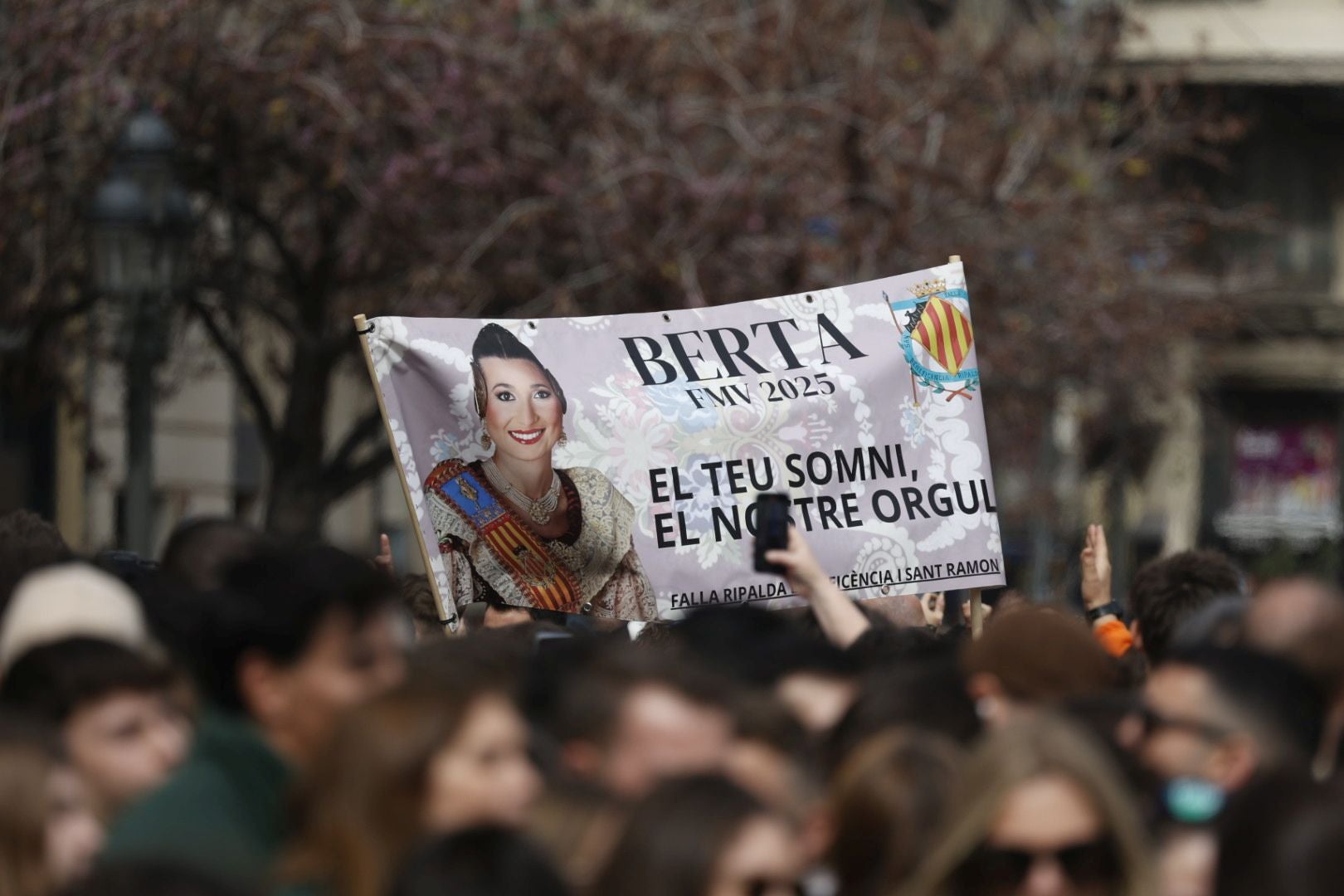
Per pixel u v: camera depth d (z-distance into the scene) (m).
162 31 46.16
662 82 52.56
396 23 49.22
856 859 10.98
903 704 12.77
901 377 21.30
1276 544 116.50
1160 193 82.25
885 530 21.08
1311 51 112.62
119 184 39.09
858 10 60.44
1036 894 9.95
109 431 67.12
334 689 12.14
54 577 13.95
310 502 54.75
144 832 10.67
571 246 50.31
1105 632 21.83
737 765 11.44
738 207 50.59
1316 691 12.65
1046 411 76.12
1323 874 9.16
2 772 10.55
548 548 20.58
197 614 12.59
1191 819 11.33
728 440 20.94
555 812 10.76
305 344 53.72
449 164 48.53
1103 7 69.56
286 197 53.06
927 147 59.84
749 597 20.77
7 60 46.81
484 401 20.55
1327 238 119.62
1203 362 102.44
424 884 9.34
